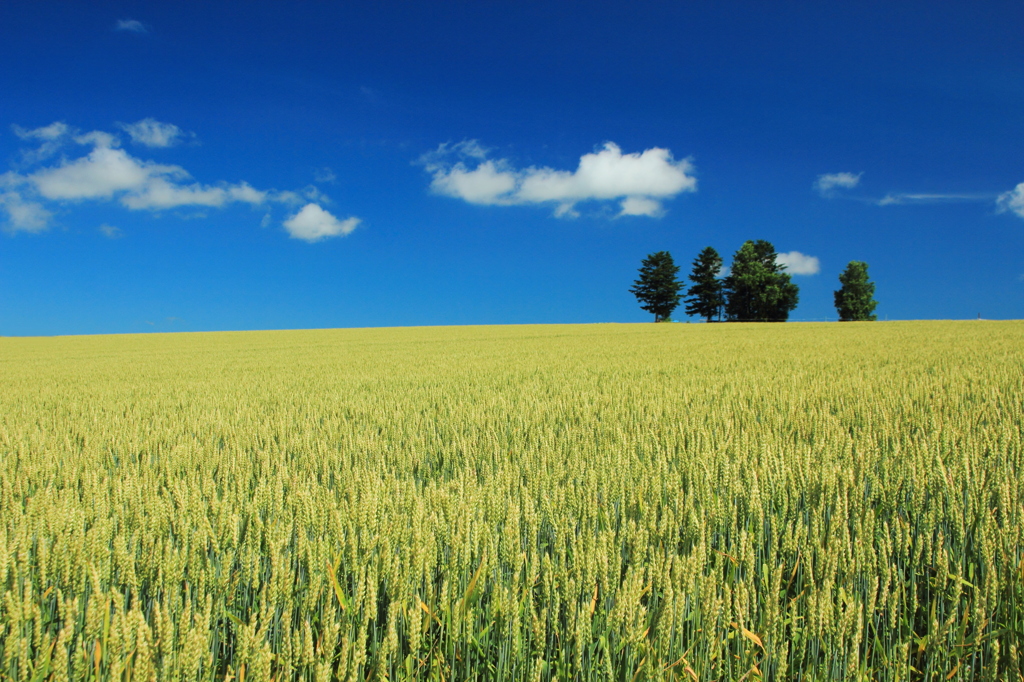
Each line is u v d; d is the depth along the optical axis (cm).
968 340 2217
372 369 1609
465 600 202
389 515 258
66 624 178
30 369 2016
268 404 935
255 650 172
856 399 733
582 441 502
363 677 204
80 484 441
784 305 7569
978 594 189
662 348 2277
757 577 266
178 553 221
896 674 189
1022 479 330
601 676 198
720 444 445
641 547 225
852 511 304
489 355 2094
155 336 5122
